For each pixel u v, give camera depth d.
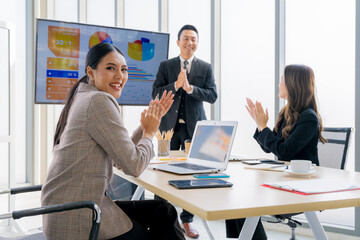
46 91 3.79
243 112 3.78
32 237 1.53
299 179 1.48
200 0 4.07
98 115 1.34
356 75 2.99
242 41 3.78
